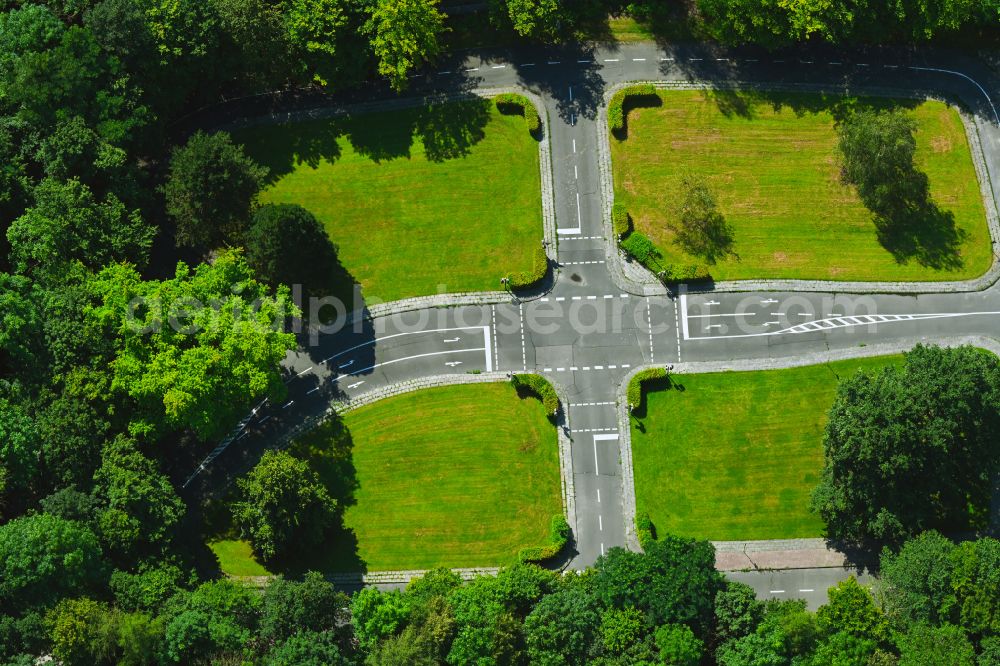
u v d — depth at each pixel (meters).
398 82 140.75
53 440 124.88
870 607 122.12
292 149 146.00
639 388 137.62
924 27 142.25
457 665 120.12
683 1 148.75
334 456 137.75
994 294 142.00
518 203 144.38
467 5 148.25
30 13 134.00
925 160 146.12
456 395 139.50
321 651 119.31
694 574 123.12
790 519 135.75
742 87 147.50
